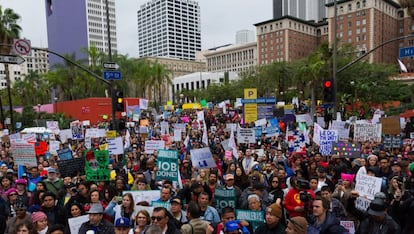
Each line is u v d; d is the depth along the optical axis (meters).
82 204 6.30
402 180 6.44
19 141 9.45
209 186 7.30
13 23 29.75
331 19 96.69
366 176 5.87
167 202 5.91
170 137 17.30
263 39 122.50
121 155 13.23
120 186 7.39
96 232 5.03
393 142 11.86
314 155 9.56
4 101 74.25
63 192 7.14
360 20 92.31
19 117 39.19
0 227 5.77
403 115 23.22
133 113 25.80
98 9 95.00
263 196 6.50
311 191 5.75
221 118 30.25
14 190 7.28
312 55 36.97
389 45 98.25
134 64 64.56
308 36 122.94
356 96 37.97
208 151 8.81
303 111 36.81
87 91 56.88
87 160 7.86
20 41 10.94
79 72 52.41
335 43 14.20
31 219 5.49
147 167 10.06
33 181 9.07
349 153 9.61
